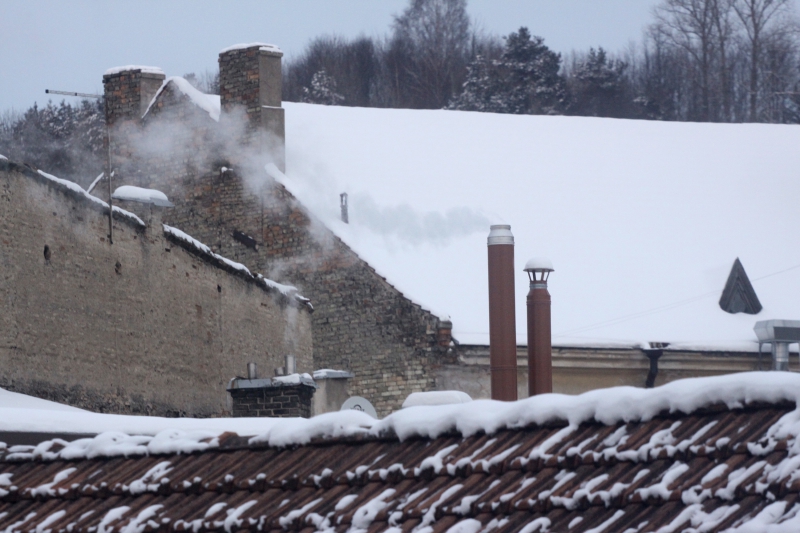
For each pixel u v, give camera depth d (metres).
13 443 30.25
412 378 83.75
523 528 20.56
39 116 168.12
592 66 192.88
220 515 23.84
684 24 186.62
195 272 60.25
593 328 87.62
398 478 23.30
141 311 54.38
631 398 22.33
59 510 25.53
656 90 189.62
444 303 86.00
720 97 181.88
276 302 71.56
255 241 91.75
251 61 94.25
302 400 53.62
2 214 45.03
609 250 96.94
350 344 86.38
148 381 54.41
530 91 188.38
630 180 105.88
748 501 18.84
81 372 49.16
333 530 22.31
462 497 21.91
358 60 199.75
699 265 96.44
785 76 175.88
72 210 49.66
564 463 21.83
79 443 28.23
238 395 54.28
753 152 111.75
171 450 26.89
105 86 98.75
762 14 178.88
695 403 21.59
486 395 82.75
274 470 24.78
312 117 102.56
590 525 20.09
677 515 19.23
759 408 21.00
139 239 54.88
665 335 87.06
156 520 24.11
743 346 86.94
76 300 49.38
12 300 45.22
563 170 105.44
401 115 106.81
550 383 52.84
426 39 199.50
